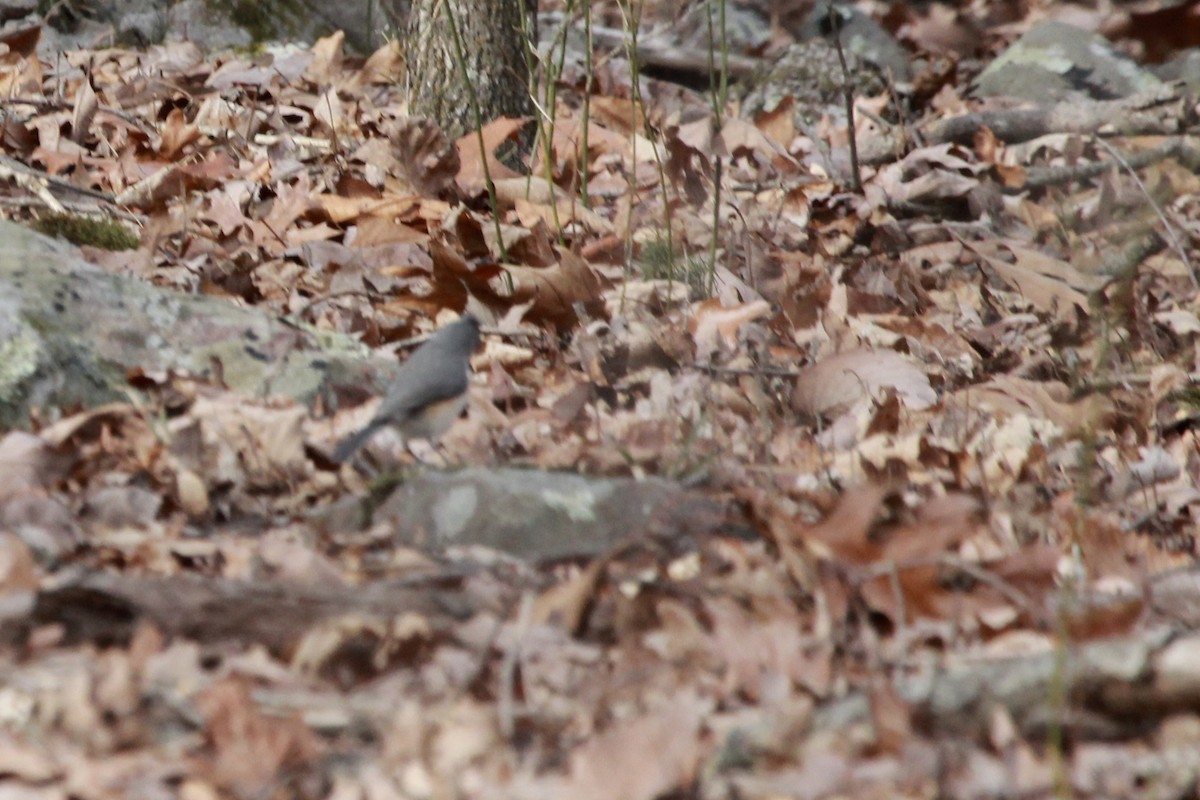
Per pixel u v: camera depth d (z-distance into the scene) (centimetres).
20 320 1009
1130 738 641
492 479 861
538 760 639
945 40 2742
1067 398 1312
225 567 809
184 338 1070
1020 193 1877
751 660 704
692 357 1258
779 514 800
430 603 745
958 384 1345
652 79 2444
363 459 976
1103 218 1744
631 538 799
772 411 1178
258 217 1498
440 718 653
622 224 1550
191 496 890
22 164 1508
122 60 2092
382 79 2075
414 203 1505
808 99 2320
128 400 1015
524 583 795
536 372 1217
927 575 768
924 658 727
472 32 1803
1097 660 644
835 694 689
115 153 1648
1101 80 2409
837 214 1769
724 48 1641
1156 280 1661
